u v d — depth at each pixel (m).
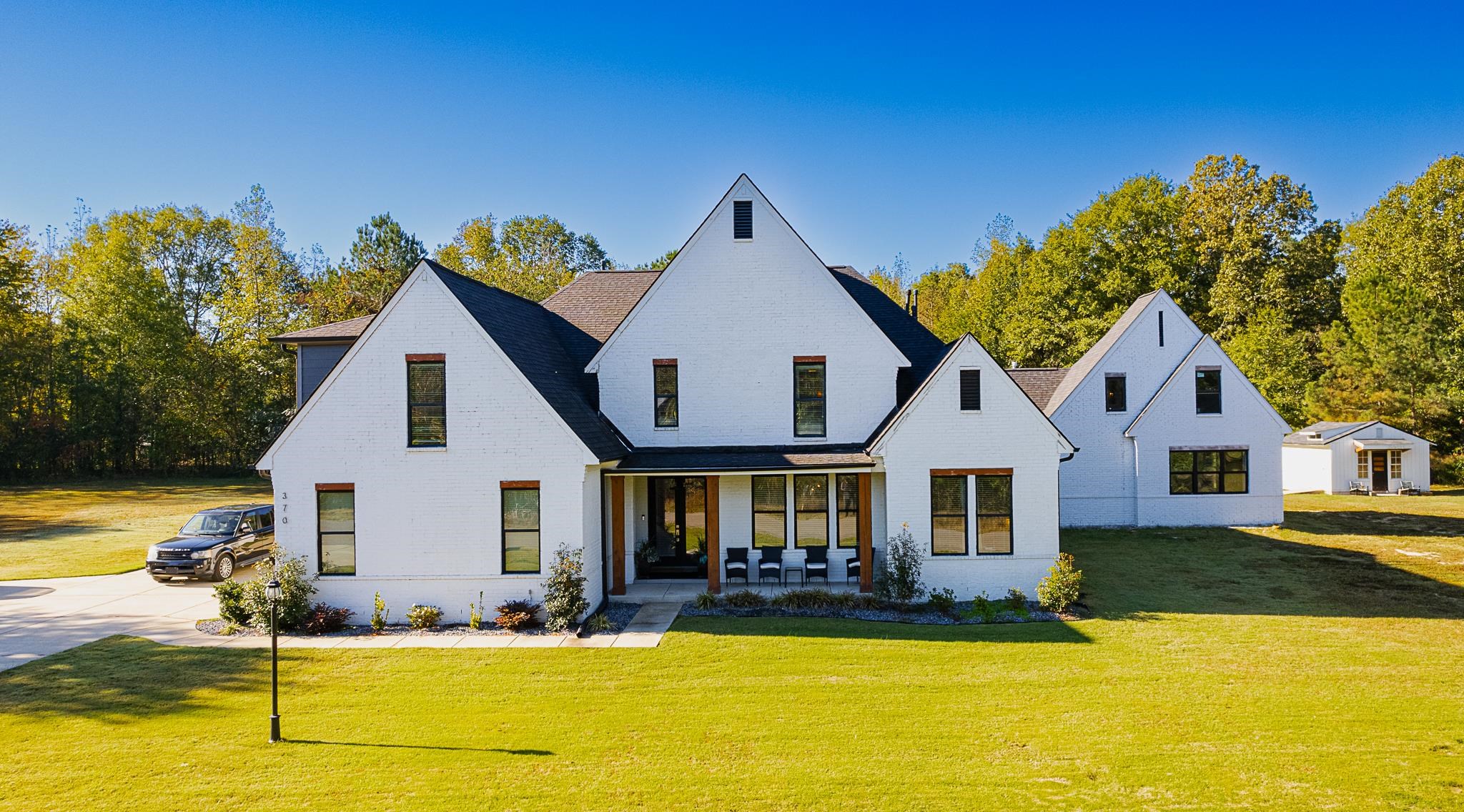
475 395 18.14
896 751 10.96
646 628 17.53
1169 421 31.44
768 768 10.43
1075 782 9.98
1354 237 59.44
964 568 19.70
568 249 81.31
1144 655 15.49
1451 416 47.22
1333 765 10.45
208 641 16.67
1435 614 18.69
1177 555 25.80
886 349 21.81
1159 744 11.17
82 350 59.78
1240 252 51.66
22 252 54.31
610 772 10.31
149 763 10.57
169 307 61.19
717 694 13.30
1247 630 17.33
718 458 20.70
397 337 18.20
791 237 21.98
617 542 20.09
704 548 22.28
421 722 12.12
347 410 18.22
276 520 18.25
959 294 86.94
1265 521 31.34
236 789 9.81
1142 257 55.19
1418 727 11.76
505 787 9.87
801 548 21.48
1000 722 12.05
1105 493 31.78
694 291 22.05
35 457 57.91
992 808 9.29
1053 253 58.34
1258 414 31.27
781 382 21.92
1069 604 18.86
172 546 22.66
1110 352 31.75
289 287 67.06
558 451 18.06
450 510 18.20
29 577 24.09
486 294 20.78
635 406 22.03
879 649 15.88
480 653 15.73
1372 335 49.47
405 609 18.20
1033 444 19.59
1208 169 54.25
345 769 10.40
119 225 63.41
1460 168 47.62
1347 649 15.89
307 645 16.42
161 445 62.03
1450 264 47.12
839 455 20.97
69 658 15.41
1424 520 32.66
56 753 10.93
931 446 19.62
